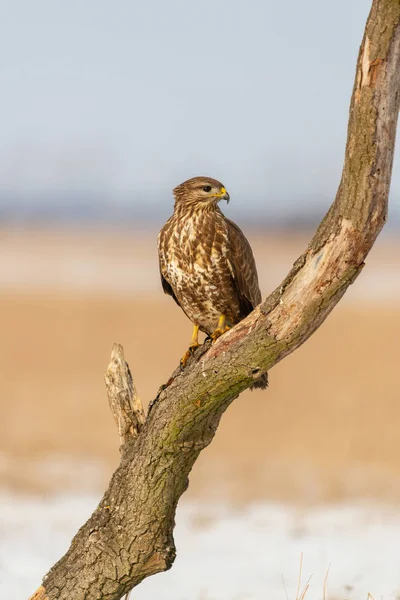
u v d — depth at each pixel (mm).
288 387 27469
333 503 16453
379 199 7344
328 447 20500
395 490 17125
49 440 20703
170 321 39125
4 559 13055
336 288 7707
